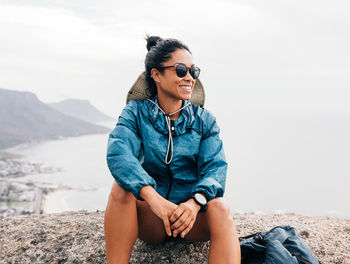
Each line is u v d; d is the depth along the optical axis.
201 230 2.38
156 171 2.51
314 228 4.12
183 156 2.46
